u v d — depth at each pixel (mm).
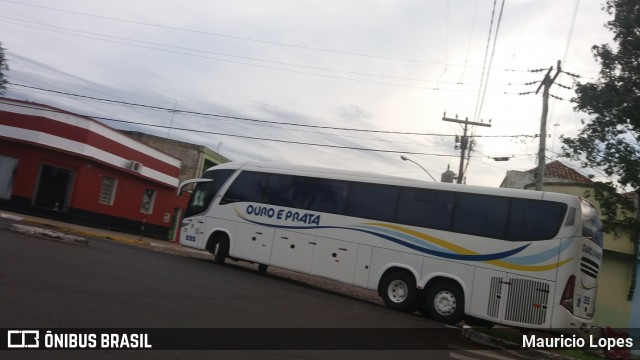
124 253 16750
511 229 13445
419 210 14961
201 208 19516
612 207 15758
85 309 7973
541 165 21531
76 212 26234
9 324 6668
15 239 14258
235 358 6699
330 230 16359
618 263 23125
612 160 15242
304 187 17297
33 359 5672
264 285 14961
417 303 14883
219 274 15617
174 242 35656
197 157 39219
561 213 12969
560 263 12656
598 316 22922
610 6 15273
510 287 13133
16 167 25906
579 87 15602
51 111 25656
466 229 14062
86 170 26625
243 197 18547
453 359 8883
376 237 15469
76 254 13758
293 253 16938
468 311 13547
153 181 32031
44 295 8375
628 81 15109
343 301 14828
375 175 16219
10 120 25781
